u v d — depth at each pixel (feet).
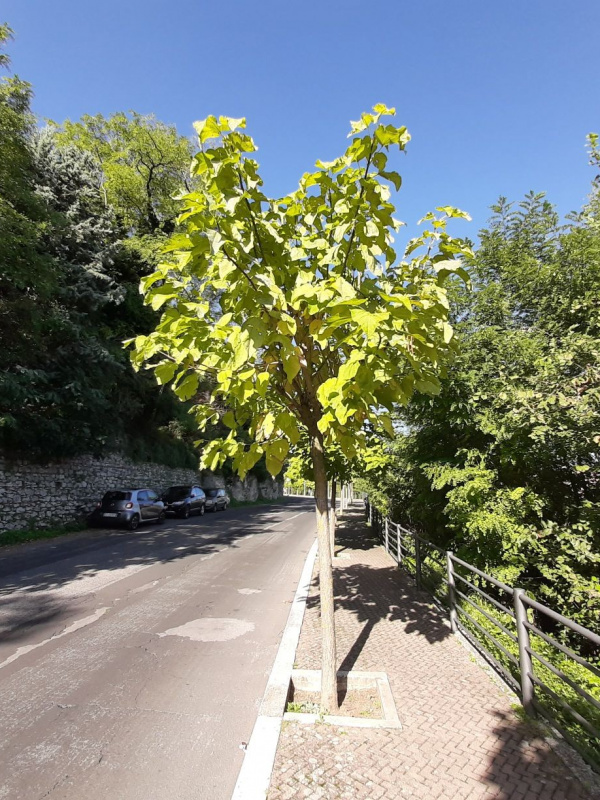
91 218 55.42
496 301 21.20
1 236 35.63
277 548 41.04
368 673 12.64
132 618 19.03
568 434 15.89
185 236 8.02
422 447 24.34
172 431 89.81
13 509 43.98
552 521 19.93
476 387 19.67
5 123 37.35
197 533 50.70
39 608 20.27
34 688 12.41
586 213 20.27
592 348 14.93
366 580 26.48
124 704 11.53
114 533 48.14
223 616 19.61
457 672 12.96
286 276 9.52
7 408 41.55
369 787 7.83
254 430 11.35
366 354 8.05
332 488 37.93
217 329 8.39
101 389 53.21
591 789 7.72
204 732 10.21
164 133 83.76
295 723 10.07
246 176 8.97
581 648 19.74
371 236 9.14
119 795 8.04
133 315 67.72
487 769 8.34
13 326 42.91
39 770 8.74
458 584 20.57
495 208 23.08
